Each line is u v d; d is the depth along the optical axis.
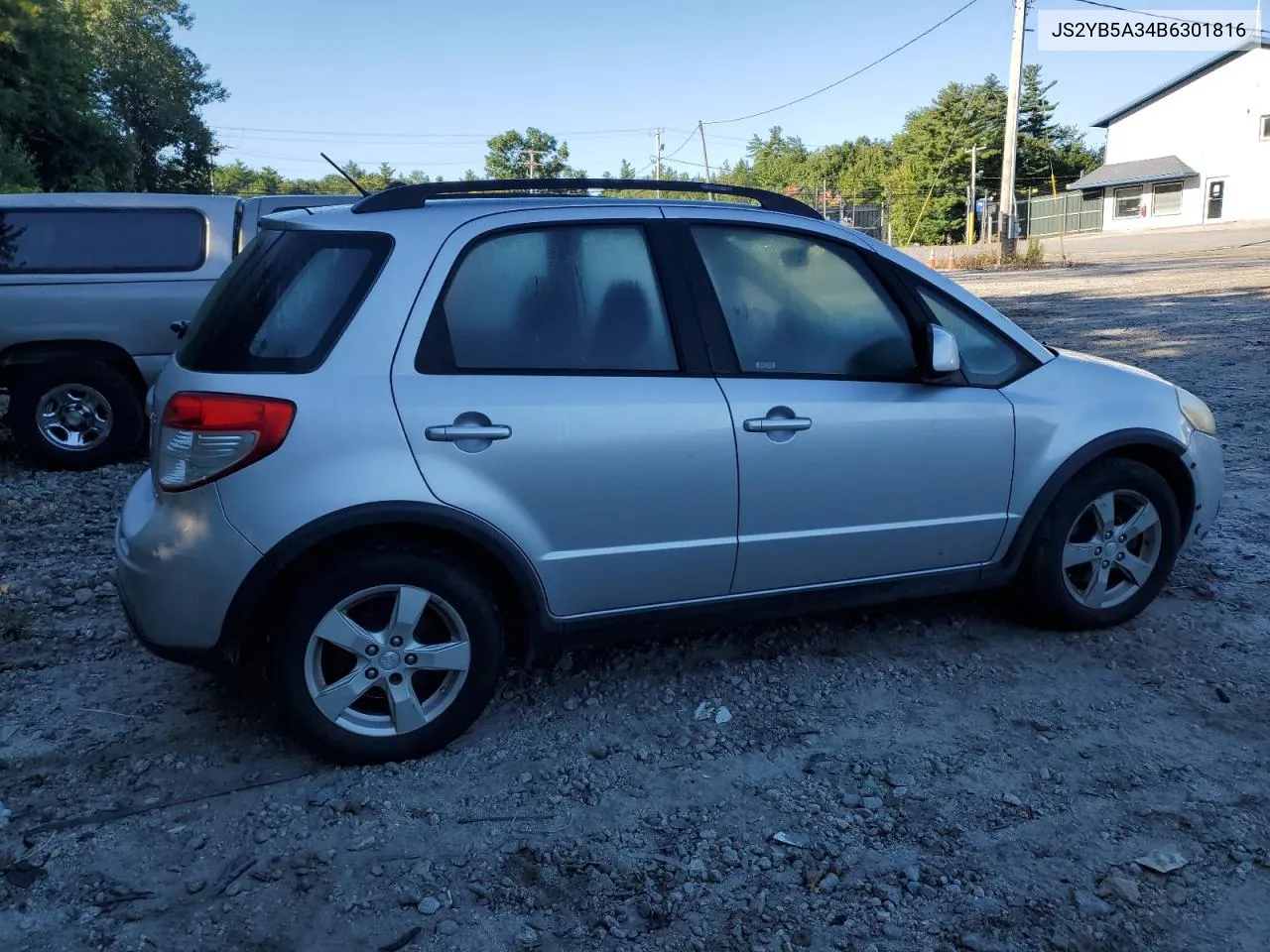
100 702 3.83
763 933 2.62
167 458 3.19
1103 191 54.12
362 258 3.30
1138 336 13.15
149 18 43.78
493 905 2.73
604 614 3.57
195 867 2.88
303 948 2.58
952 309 4.05
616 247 3.57
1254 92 47.38
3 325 7.18
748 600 3.76
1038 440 4.04
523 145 71.19
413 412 3.19
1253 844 2.94
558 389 3.37
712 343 3.61
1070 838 2.98
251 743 3.52
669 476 3.48
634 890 2.79
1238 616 4.47
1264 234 39.19
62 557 5.51
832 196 65.00
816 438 3.66
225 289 3.45
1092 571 4.25
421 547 3.27
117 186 26.39
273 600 3.22
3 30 22.22
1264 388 9.34
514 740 3.54
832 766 3.36
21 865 2.88
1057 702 3.76
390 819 3.09
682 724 3.65
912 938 2.60
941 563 4.02
